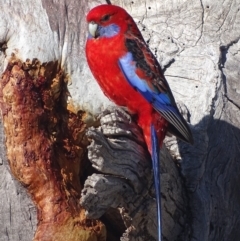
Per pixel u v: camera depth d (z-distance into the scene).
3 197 10.26
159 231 8.84
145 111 9.34
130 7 11.88
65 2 10.35
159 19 11.73
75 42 10.14
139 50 9.52
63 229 9.43
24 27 9.91
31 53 9.77
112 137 8.80
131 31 9.62
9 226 10.27
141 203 9.12
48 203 9.48
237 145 10.91
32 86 9.66
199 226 9.99
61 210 9.48
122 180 8.81
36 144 9.54
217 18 11.70
